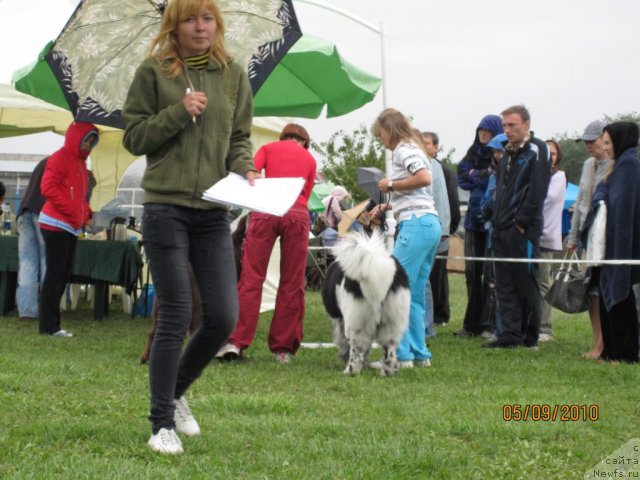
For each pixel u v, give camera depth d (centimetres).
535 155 749
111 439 378
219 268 365
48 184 789
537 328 764
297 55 813
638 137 678
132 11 446
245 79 380
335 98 902
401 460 356
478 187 884
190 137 357
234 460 352
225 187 345
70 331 849
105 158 1297
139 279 1031
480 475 341
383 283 581
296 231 672
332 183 2366
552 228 838
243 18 451
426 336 861
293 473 333
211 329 365
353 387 548
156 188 355
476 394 523
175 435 361
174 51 365
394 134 623
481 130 888
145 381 541
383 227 729
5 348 699
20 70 789
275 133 1034
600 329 717
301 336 689
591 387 561
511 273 763
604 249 679
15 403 450
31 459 341
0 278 981
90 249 934
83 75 462
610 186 674
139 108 360
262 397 477
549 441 404
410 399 510
